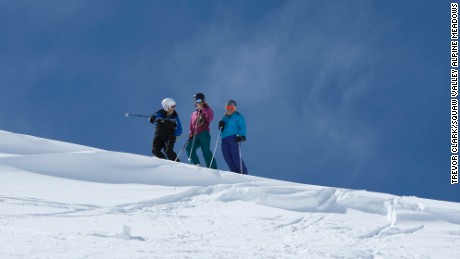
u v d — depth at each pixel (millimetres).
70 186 17422
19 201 14062
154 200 15586
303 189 16562
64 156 20406
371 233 12484
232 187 17266
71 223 11625
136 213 13672
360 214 15133
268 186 17281
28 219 11828
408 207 15469
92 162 20234
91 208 14000
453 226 14016
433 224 14148
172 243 9469
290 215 14438
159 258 7676
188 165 21422
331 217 14422
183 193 16500
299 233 11992
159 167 20578
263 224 12812
